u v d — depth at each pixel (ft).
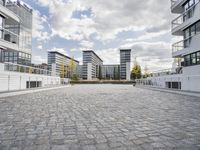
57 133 12.49
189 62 52.37
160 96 39.70
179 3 56.80
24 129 13.42
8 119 16.65
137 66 184.44
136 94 45.24
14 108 22.72
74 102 28.94
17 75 49.93
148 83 84.23
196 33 48.24
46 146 10.06
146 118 17.42
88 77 261.65
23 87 53.52
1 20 52.16
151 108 23.36
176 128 13.85
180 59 66.28
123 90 62.28
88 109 22.48
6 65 48.52
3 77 43.29
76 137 11.66
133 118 17.42
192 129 13.56
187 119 16.94
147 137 11.70
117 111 21.17
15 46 55.42
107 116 18.34
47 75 77.00
